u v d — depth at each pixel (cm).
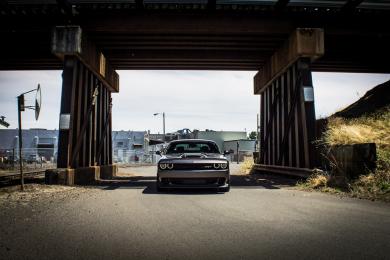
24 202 739
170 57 1734
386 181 869
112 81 1923
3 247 386
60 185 1148
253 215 584
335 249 380
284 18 1366
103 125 1853
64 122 1248
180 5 1263
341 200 767
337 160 1079
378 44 1620
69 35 1272
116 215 585
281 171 1592
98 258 348
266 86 1894
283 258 350
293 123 1468
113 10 1293
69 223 518
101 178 1702
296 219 549
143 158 4922
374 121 1358
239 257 352
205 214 594
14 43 1588
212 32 1357
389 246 392
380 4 1220
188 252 370
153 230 473
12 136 4431
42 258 348
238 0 1213
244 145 6706
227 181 904
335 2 1208
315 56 1323
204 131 7419
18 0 1171
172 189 1012
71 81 1277
